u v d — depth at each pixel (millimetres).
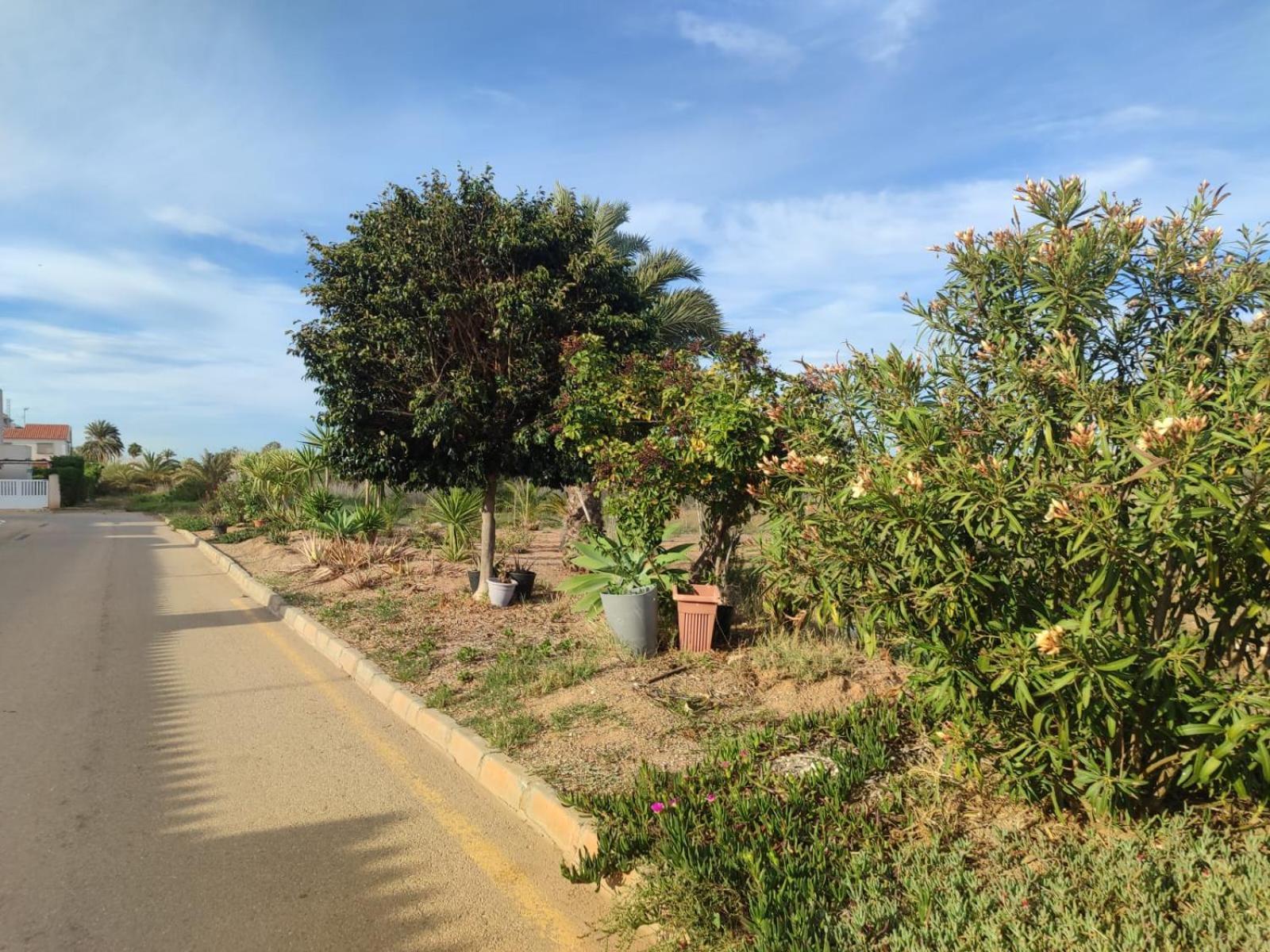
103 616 10453
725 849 3357
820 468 3922
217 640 8961
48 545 21484
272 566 14789
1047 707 3090
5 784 4762
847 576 3527
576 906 3441
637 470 6984
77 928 3271
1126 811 3299
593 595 7922
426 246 8336
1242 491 2818
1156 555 2957
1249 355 3375
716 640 6949
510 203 8844
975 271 4027
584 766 4633
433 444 8688
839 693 5496
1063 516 2902
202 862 3834
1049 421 3596
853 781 3949
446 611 9398
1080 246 3586
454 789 4703
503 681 6316
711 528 7543
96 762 5125
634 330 8891
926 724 4559
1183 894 2822
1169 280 3791
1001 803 3660
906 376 4039
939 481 3293
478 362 8648
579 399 7672
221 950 3131
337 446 8867
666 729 5098
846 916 2930
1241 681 3076
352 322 8664
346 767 5059
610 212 16766
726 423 6504
